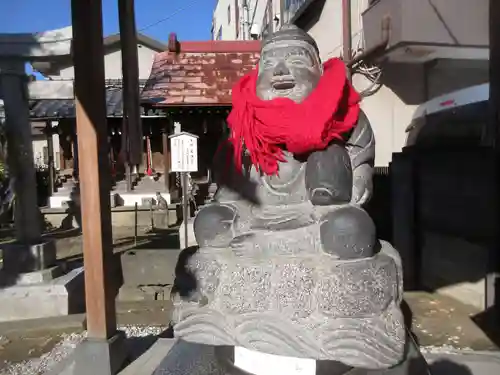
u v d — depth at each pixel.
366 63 5.42
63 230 11.14
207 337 2.50
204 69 8.20
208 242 2.69
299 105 2.58
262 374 2.37
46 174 14.33
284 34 2.81
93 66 3.31
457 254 4.92
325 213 2.56
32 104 12.18
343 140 2.80
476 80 4.90
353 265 2.33
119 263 5.38
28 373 3.56
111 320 3.48
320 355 2.26
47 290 4.95
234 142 2.76
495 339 3.90
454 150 4.86
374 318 2.29
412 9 4.38
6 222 12.63
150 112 12.04
